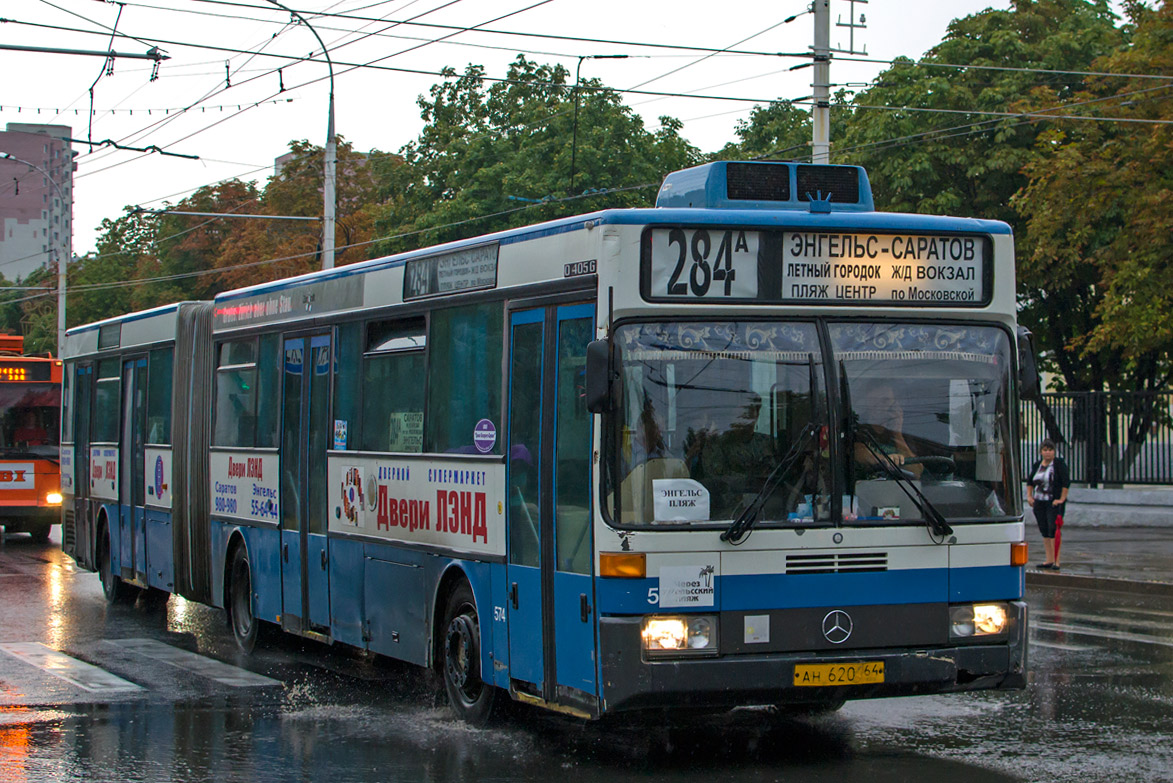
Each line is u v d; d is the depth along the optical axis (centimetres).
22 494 2394
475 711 874
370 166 5456
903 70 3206
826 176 821
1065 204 2555
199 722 904
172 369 1441
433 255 941
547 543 782
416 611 947
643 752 793
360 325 1043
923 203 3114
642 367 725
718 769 746
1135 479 2458
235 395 1284
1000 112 3058
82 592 1731
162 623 1438
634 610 707
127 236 7144
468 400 887
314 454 1112
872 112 3241
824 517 732
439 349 926
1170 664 1091
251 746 827
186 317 1414
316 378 1116
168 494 1437
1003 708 907
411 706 958
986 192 3166
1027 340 772
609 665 708
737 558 718
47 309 8006
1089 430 2516
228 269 5066
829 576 729
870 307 757
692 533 714
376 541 1005
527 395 815
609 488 715
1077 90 3216
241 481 1260
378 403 1012
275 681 1070
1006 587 761
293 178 5403
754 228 744
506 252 848
